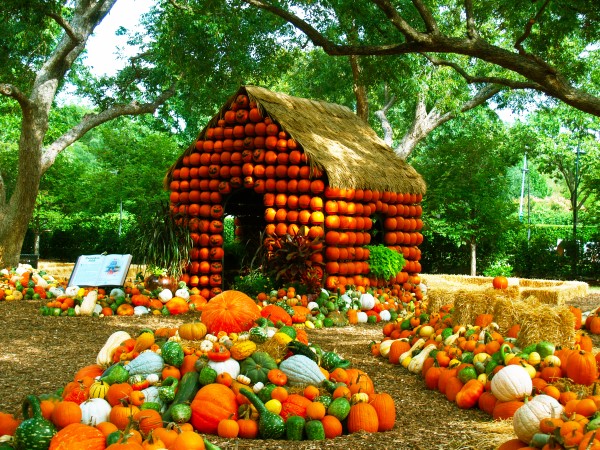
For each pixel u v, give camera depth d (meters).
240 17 24.59
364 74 22.14
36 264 24.20
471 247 27.08
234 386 6.27
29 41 25.47
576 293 19.83
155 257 15.21
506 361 7.26
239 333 7.85
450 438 5.71
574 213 32.28
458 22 25.56
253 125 15.95
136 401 5.91
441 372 7.93
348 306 14.35
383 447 5.46
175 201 16.52
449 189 26.30
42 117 22.11
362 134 19.16
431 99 29.95
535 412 5.11
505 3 17.16
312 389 6.22
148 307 13.98
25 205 22.31
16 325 12.17
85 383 6.25
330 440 5.70
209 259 16.20
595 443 4.21
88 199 29.14
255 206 19.80
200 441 4.95
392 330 11.20
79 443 4.82
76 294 14.05
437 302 12.03
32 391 7.52
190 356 6.60
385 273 16.45
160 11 25.73
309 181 15.38
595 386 6.26
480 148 26.73
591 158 32.59
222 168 16.19
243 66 25.94
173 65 24.91
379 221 18.39
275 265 15.02
